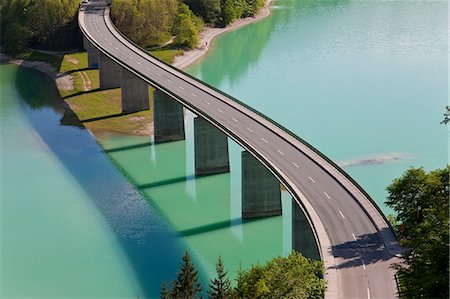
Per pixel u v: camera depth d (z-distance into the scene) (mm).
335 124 181125
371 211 112250
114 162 168125
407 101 195750
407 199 105062
